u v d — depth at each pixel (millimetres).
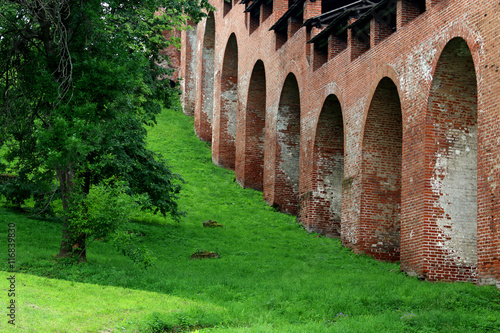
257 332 10688
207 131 38219
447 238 16750
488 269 14188
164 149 35562
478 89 15117
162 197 23094
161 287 14875
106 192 16812
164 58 23094
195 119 39281
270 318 12219
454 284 14766
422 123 17297
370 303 13234
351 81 21953
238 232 23797
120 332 10672
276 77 28438
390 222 20734
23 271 14992
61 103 16438
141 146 22516
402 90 18578
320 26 25078
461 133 17188
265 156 29141
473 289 13773
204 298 13914
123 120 17578
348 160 21781
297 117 28172
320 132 24484
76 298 12812
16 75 17422
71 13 16984
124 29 18922
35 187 21719
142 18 20188
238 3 33469
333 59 23453
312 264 18953
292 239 23109
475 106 17266
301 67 26016
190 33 42781
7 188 22109
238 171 31672
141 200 17500
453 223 16844
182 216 25516
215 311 12414
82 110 15891
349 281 15492
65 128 15484
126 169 21141
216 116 35094
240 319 12141
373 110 20672
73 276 15031
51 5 16719
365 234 20531
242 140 31484
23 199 22688
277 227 25031
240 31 33031
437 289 14070
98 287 14133
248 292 14656
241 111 32000
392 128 20953
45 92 16266
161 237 21906
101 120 16906
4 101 17297
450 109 17203
